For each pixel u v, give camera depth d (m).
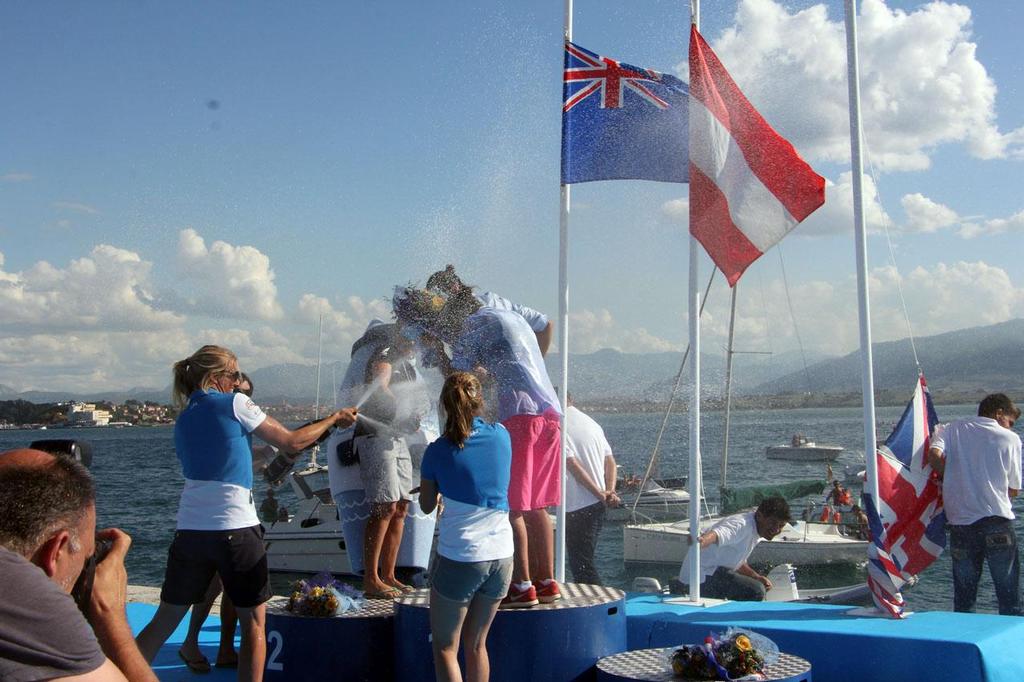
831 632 4.50
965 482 5.89
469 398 4.14
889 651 4.36
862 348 5.13
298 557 19.22
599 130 5.91
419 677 4.59
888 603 4.86
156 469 56.88
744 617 4.97
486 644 4.42
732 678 4.00
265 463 4.91
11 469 2.06
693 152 5.48
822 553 15.25
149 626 4.29
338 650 4.73
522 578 4.52
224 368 4.46
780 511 6.53
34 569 1.90
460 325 4.99
